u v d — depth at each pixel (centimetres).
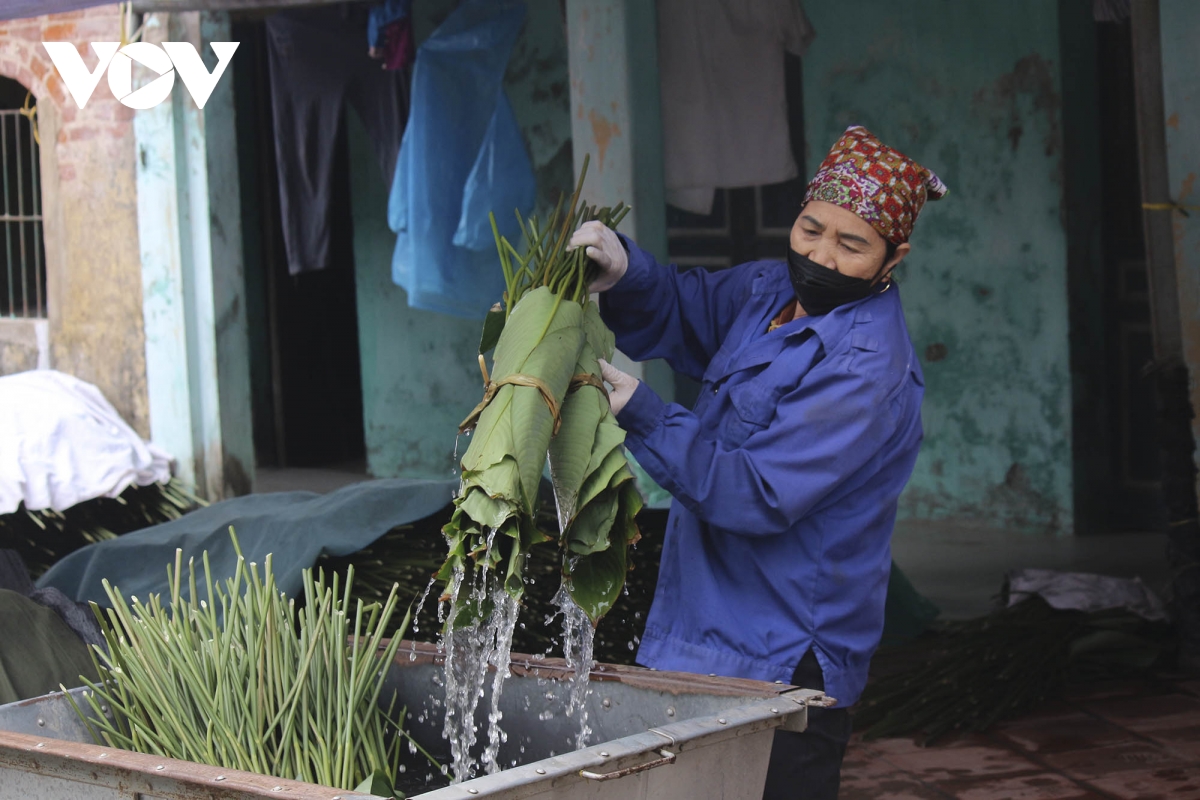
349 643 268
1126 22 670
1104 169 686
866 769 402
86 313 776
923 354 730
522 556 222
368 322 895
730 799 218
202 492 748
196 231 738
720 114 648
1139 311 686
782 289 274
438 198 666
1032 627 501
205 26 720
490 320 257
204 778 188
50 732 248
